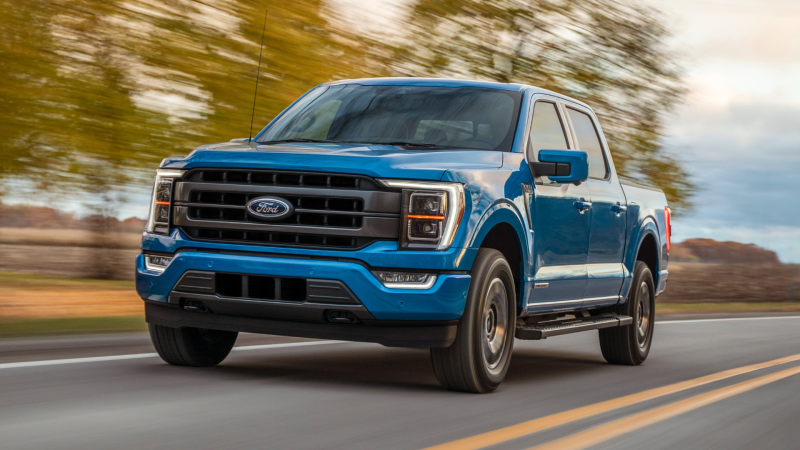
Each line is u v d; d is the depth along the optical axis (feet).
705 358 27.78
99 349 21.38
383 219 16.35
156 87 39.37
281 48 40.65
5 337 23.84
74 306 34.06
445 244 16.44
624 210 24.41
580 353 28.17
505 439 13.35
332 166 16.55
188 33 38.88
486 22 55.47
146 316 18.12
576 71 60.39
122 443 11.86
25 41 37.17
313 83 41.81
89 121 38.22
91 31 38.01
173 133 39.01
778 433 15.48
